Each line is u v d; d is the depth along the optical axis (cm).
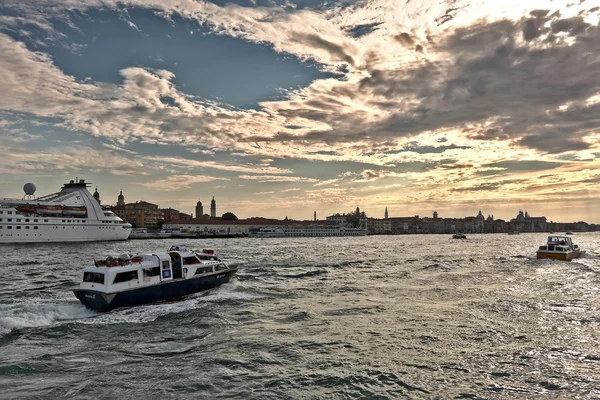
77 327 2027
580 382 1363
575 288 3281
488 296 2922
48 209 11569
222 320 2169
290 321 2169
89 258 6084
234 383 1333
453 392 1285
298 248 9688
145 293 2473
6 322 2042
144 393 1250
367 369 1466
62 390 1263
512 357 1598
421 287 3356
